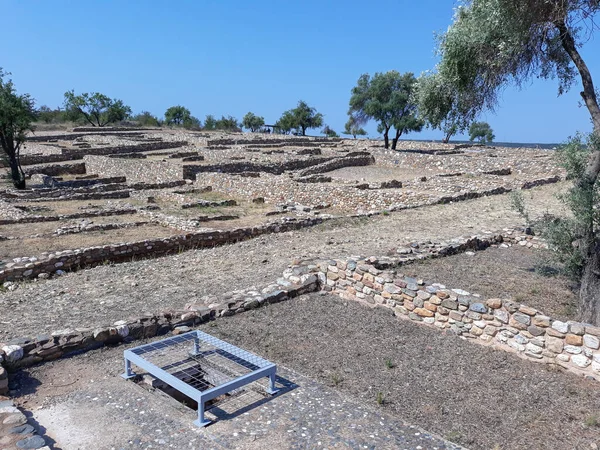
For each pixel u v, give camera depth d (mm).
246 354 5672
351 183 23484
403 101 42250
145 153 37938
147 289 9367
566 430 4852
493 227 13656
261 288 8656
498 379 5844
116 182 27969
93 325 7027
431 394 5508
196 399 4688
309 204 21141
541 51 7980
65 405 5074
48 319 7688
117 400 5180
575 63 7215
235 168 28906
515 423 4969
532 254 11031
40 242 13352
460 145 48094
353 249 11555
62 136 49562
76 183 26797
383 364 6203
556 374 5941
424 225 14211
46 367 5902
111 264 11625
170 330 7133
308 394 5340
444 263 10031
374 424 4758
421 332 7191
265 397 5262
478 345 6750
